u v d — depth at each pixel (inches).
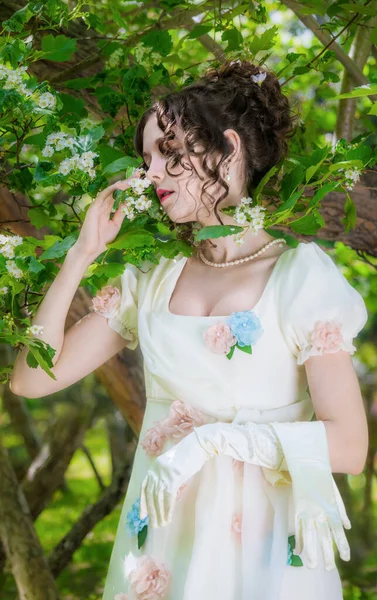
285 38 191.6
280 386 74.6
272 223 76.9
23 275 78.5
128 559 75.7
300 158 88.7
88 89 111.4
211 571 71.8
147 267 83.7
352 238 110.3
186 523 73.7
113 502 210.2
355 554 290.7
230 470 73.3
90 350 82.3
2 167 93.7
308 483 68.6
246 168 79.0
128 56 111.1
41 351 74.4
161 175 76.8
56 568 208.5
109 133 102.6
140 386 139.7
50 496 224.4
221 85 78.4
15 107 82.4
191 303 78.1
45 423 425.1
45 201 99.3
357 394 73.3
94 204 78.5
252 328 73.4
